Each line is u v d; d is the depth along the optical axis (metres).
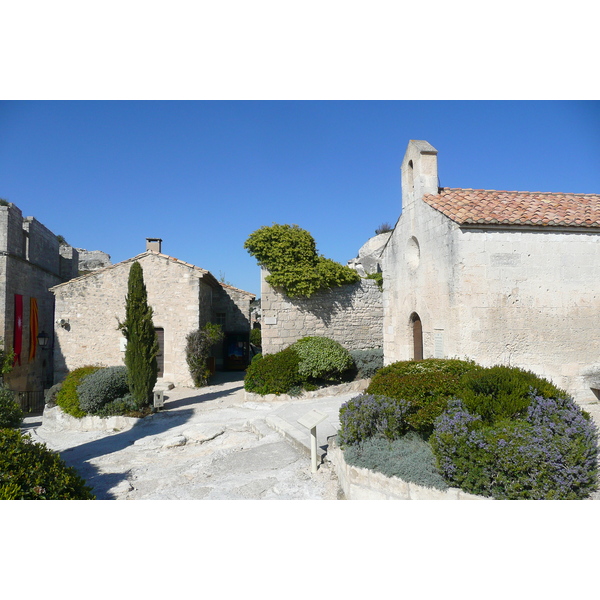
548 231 8.88
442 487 4.96
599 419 7.98
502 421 5.18
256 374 13.08
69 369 17.67
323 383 13.12
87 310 17.95
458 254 8.62
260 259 15.05
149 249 20.28
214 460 7.94
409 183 11.12
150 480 7.15
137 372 11.98
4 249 17.23
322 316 15.66
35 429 12.36
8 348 16.78
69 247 25.52
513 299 8.71
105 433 10.99
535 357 8.73
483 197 10.00
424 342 10.19
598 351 8.95
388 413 6.34
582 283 8.95
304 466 7.30
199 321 17.64
